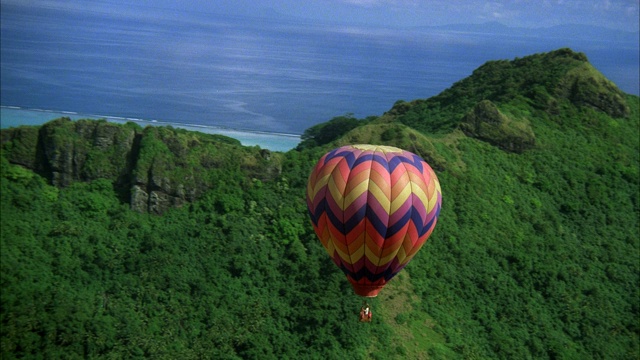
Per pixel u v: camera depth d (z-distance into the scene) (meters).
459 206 64.25
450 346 50.41
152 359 46.31
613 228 71.81
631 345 58.50
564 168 76.19
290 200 60.06
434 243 59.19
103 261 52.53
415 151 65.75
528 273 61.09
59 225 54.50
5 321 46.34
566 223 70.25
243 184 60.47
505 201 68.19
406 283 54.34
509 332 54.91
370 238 37.44
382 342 48.53
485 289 57.69
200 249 55.09
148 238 54.62
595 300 61.38
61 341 46.19
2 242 51.78
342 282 52.62
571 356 54.59
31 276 50.06
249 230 56.91
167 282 51.78
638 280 66.00
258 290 52.62
